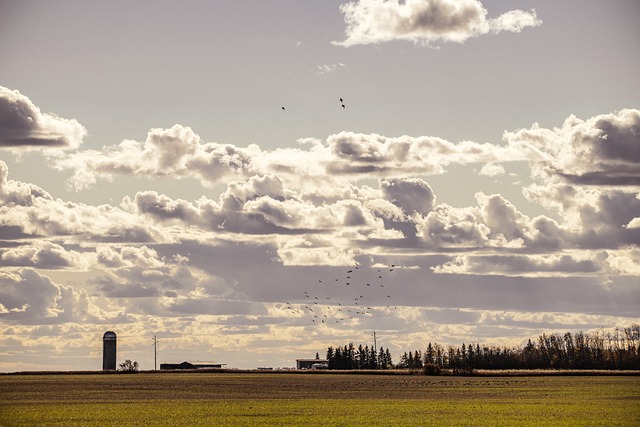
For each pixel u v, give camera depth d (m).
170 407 121.69
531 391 159.88
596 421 100.31
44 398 142.88
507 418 103.88
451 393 154.25
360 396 146.00
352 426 95.00
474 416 106.56
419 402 130.50
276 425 96.25
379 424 96.94
